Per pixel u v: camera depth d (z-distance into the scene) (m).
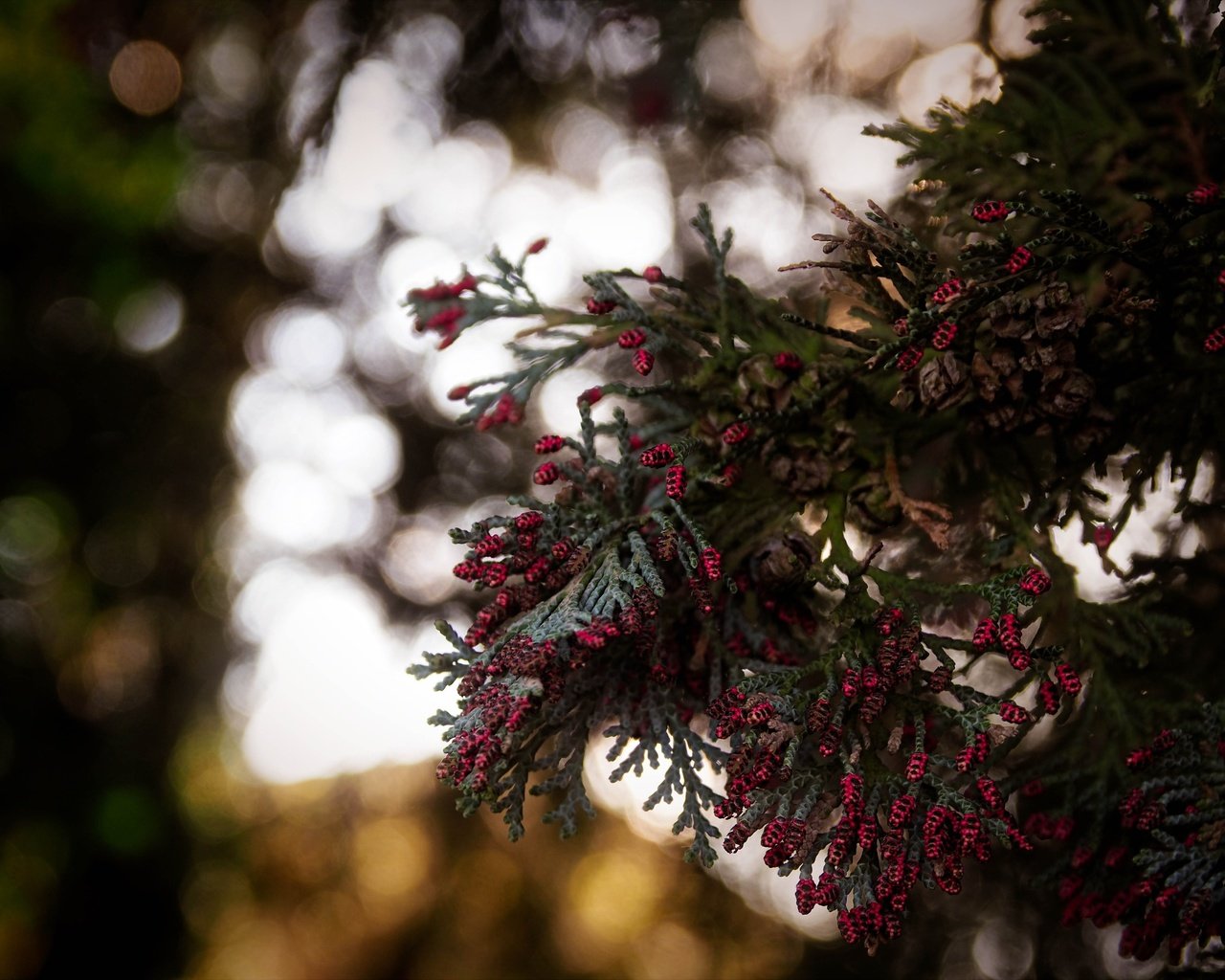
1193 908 0.32
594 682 0.34
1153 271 0.33
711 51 0.58
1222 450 0.37
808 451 0.35
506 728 0.31
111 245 0.75
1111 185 0.36
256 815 0.91
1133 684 0.37
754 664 0.34
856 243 0.34
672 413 0.36
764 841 0.31
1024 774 0.35
